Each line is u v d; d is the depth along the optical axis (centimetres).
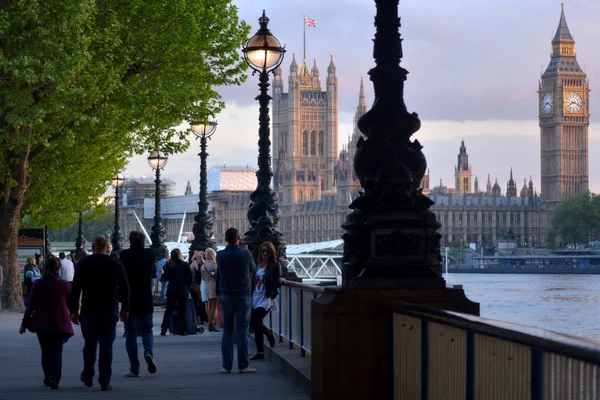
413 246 1479
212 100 5078
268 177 3027
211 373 2288
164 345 3186
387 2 1536
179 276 3566
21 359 2734
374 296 1463
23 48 4241
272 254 2491
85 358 2022
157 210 6000
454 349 1113
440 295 1460
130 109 4819
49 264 2075
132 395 1905
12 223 4950
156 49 4928
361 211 1501
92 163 6144
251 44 3016
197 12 4984
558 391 815
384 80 1526
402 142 1509
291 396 1850
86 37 4222
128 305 2011
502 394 952
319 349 1500
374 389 1464
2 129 4334
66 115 4428
